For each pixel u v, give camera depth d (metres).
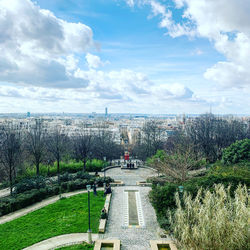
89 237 17.91
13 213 24.50
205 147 52.22
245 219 14.02
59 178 36.56
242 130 66.88
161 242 17.73
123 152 82.31
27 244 17.78
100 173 43.91
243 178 22.14
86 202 26.66
